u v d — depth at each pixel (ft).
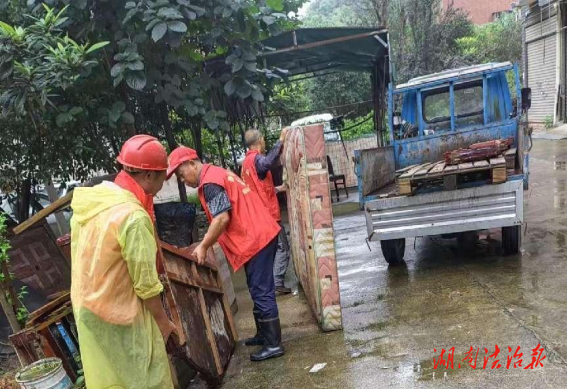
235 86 18.63
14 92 14.42
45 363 9.43
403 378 9.36
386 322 12.26
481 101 20.33
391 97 19.77
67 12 16.05
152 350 7.50
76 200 7.52
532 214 21.40
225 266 14.87
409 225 14.82
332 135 42.16
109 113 16.87
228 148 33.30
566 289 12.75
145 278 7.20
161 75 17.53
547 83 55.62
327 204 11.59
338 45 26.35
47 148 19.21
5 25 13.66
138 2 15.90
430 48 59.41
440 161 18.24
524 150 15.12
